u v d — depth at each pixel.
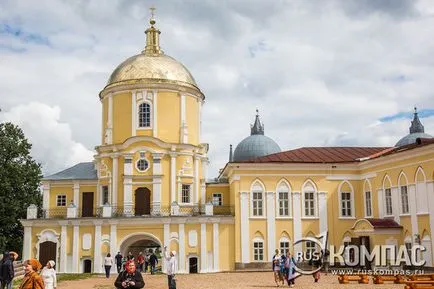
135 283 18.16
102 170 63.59
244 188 58.19
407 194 49.91
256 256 57.28
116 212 60.88
